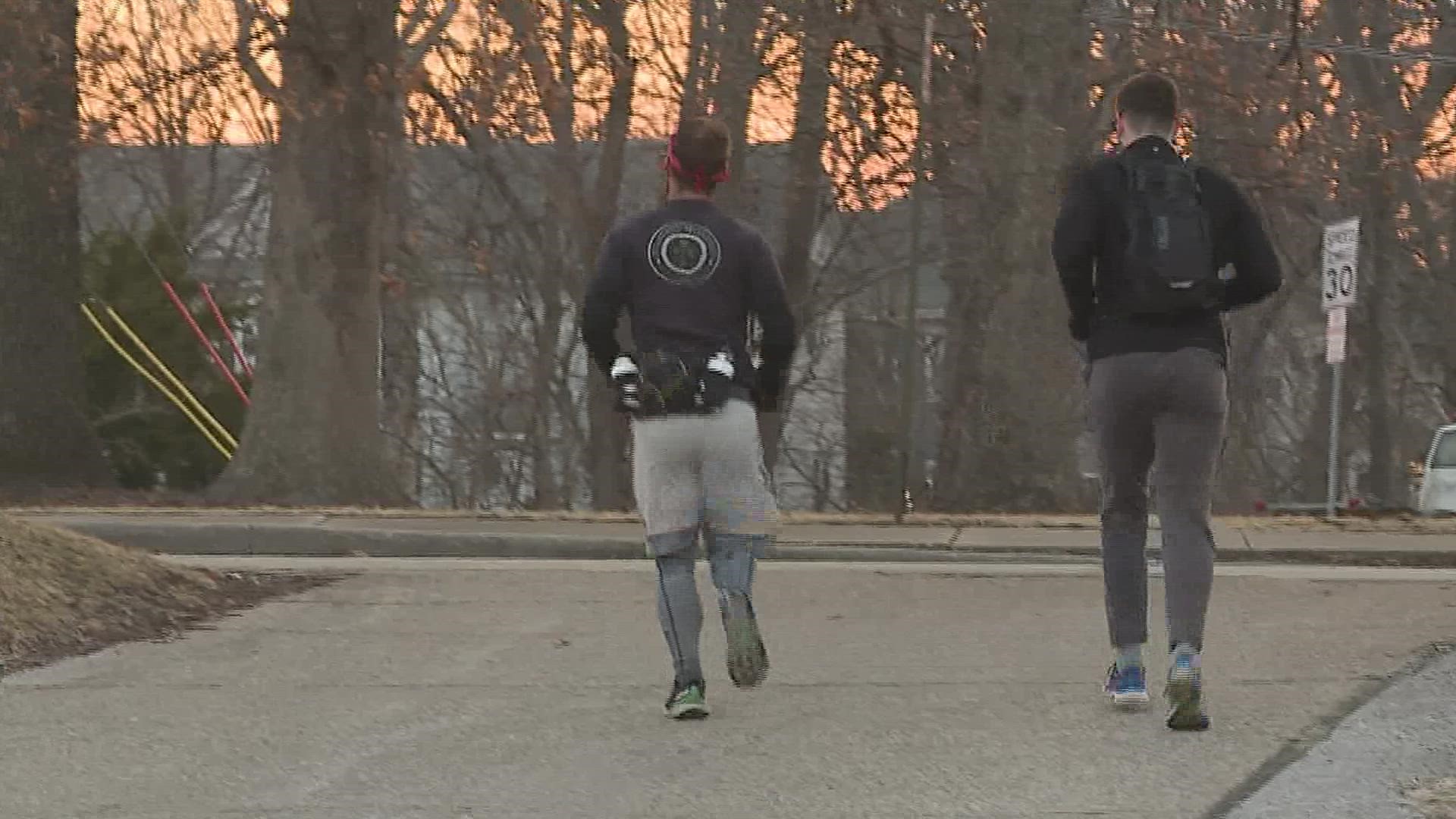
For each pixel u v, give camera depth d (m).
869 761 20.00
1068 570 35.88
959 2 74.56
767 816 17.97
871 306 131.88
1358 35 109.06
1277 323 140.25
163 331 93.31
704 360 21.53
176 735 21.56
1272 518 50.06
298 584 32.94
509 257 137.88
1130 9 82.00
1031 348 69.19
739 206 92.62
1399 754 19.80
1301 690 23.22
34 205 67.38
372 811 18.38
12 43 65.12
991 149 70.38
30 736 21.55
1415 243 122.38
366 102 62.34
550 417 155.12
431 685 24.33
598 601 31.25
